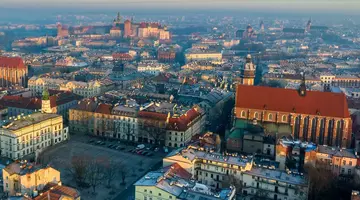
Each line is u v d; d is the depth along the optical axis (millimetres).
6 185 195750
